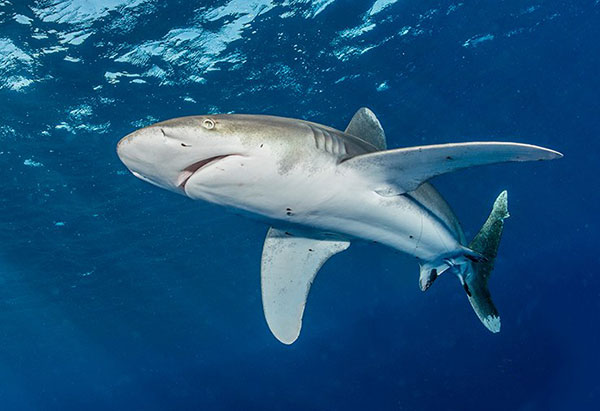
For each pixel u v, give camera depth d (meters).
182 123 2.51
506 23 13.02
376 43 12.02
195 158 2.62
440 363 35.09
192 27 9.57
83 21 8.70
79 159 13.20
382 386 37.88
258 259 25.78
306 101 13.40
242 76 11.52
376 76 13.35
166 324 38.00
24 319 28.94
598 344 27.03
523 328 30.09
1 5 7.96
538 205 28.92
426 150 2.90
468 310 38.16
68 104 10.82
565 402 26.17
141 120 12.02
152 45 9.73
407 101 15.27
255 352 74.00
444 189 22.34
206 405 53.56
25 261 19.59
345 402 39.12
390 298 45.81
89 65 9.74
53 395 92.25
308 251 4.23
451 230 4.51
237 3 9.30
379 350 40.88
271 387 44.38
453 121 17.41
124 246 20.17
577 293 29.92
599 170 24.88
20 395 74.25
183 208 17.58
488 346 31.30
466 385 31.02
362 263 29.59
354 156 3.23
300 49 11.23
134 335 40.06
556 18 13.49
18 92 10.09
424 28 12.13
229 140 2.65
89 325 33.59
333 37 11.20
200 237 20.94
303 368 48.25
